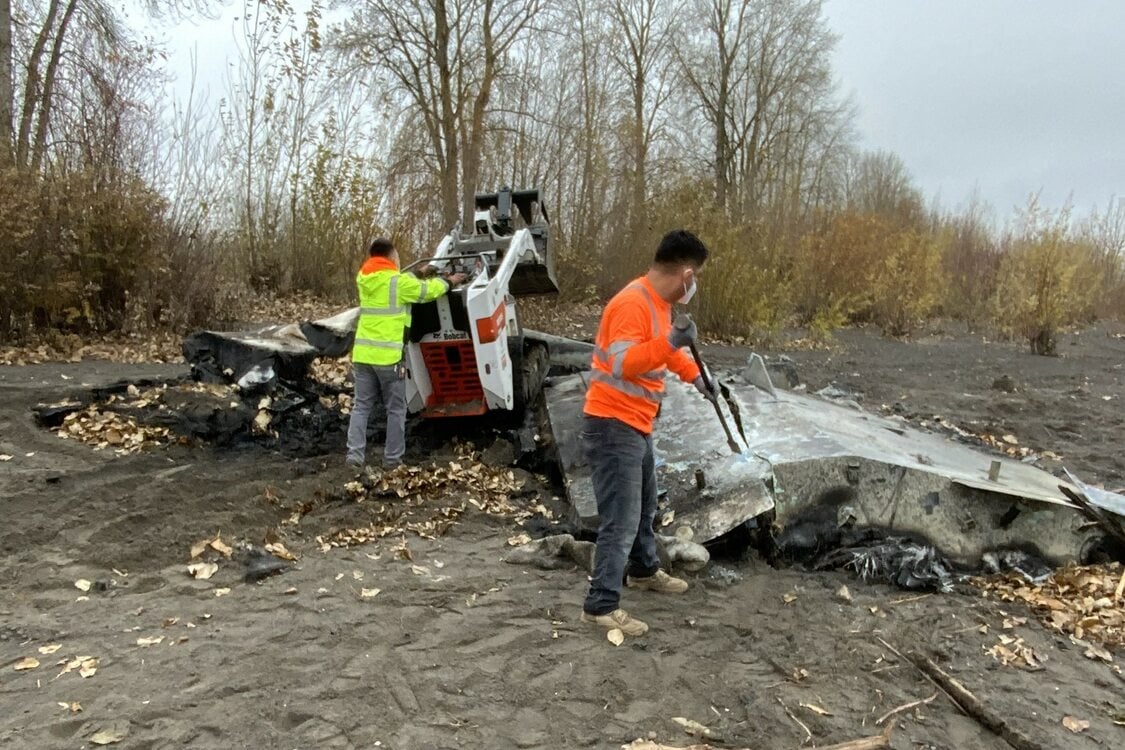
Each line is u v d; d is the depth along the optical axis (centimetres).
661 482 530
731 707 344
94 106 1162
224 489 578
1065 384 1243
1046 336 1628
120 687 341
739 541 505
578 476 570
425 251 1727
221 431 694
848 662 380
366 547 509
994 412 1006
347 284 1667
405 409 670
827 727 330
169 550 484
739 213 1805
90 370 926
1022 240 1850
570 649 385
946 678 361
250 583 450
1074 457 791
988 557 483
